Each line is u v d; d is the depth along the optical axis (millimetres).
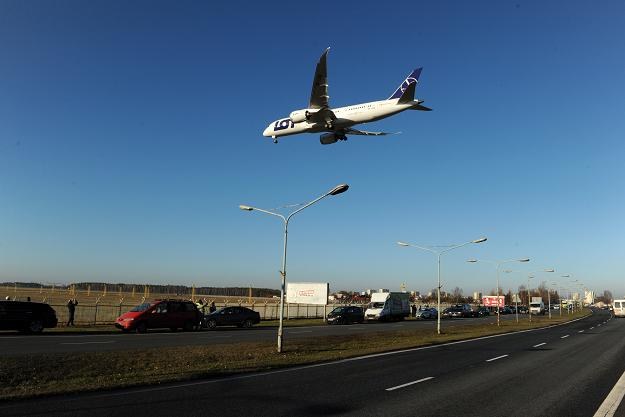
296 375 14125
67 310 39438
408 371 15195
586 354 21203
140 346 21109
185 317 32750
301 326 42438
